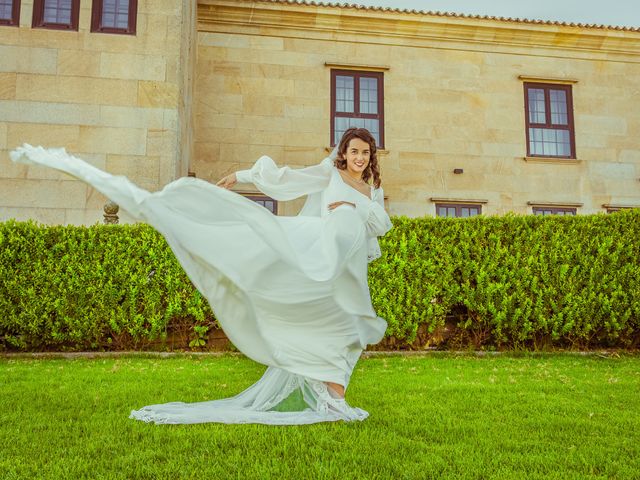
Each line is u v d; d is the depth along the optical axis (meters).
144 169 10.19
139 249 7.50
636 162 14.89
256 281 3.20
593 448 3.02
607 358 7.30
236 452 2.80
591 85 14.95
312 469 2.56
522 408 4.00
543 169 14.51
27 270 7.29
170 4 10.62
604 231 8.01
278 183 3.83
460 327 7.98
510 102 14.56
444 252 7.90
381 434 3.17
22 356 7.05
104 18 10.55
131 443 2.98
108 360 6.77
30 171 9.84
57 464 2.62
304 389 3.58
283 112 13.55
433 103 14.25
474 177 14.21
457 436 3.23
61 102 10.16
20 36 10.22
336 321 3.45
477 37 14.43
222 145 13.24
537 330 7.94
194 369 5.95
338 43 13.99
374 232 3.77
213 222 3.16
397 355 7.46
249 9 13.33
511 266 7.93
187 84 11.60
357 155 3.84
